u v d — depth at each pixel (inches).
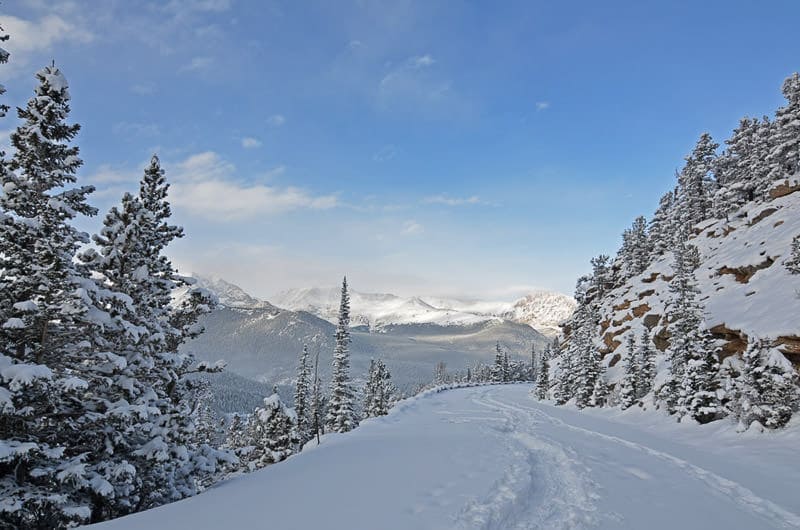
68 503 537.3
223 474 842.8
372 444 726.5
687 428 910.4
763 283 1159.6
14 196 572.4
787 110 1884.8
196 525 346.0
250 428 1905.8
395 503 383.2
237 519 356.5
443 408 1443.2
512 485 445.7
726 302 1193.4
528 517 371.9
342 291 1888.5
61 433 607.5
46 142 585.6
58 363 589.6
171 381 762.2
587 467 556.7
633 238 2613.2
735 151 2231.8
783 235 1348.4
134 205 715.4
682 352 1045.2
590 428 971.9
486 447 671.8
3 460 468.4
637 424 1085.8
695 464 590.2
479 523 327.3
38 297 566.9
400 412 1288.1
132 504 645.9
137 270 701.9
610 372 1679.4
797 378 757.9
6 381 487.8
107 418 592.7
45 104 591.5
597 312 2399.1
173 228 823.7
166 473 680.4
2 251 559.8
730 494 458.3
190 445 793.6
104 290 602.2
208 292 835.4
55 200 562.6
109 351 629.9
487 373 5000.0
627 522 363.6
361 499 399.2
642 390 1296.8
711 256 1791.3
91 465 595.2
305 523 337.1
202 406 1526.8
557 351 2837.1
